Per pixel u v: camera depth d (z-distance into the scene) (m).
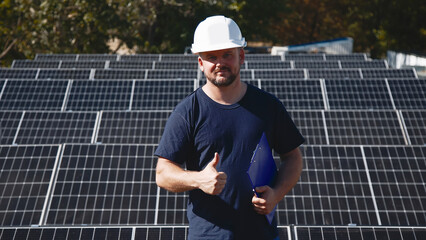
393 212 8.15
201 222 3.57
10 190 8.38
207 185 3.18
